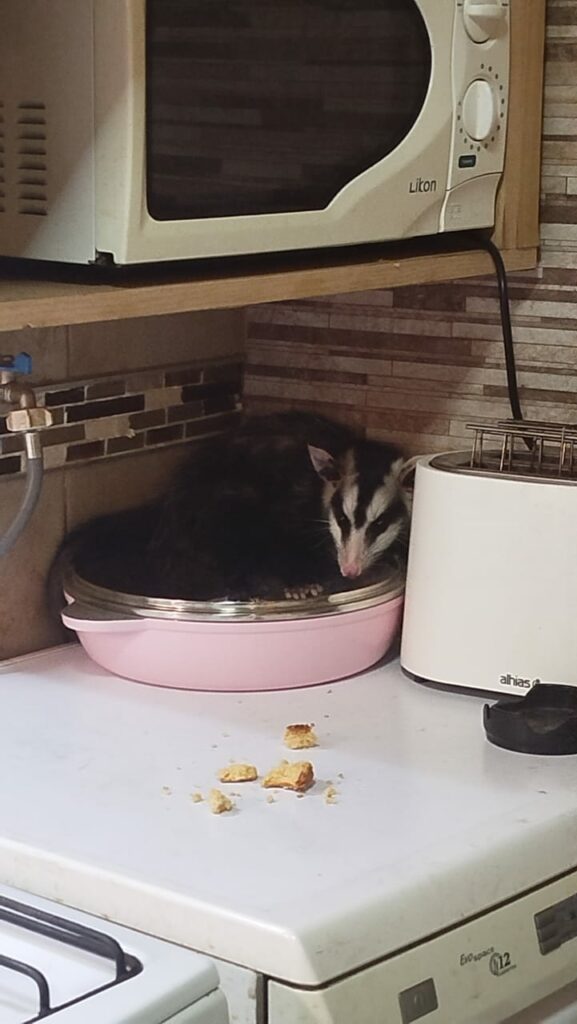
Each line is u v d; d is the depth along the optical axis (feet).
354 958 2.89
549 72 4.61
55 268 3.58
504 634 4.16
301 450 5.26
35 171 3.46
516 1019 3.38
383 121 4.04
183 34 3.40
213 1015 2.79
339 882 3.03
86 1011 2.62
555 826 3.40
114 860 3.14
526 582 4.10
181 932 2.96
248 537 5.00
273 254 4.04
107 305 3.34
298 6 3.70
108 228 3.37
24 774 3.66
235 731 3.99
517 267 4.66
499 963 3.20
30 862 3.21
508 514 4.09
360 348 5.16
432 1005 3.02
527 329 4.79
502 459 4.33
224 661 4.26
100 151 3.34
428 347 5.01
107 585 4.56
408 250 4.43
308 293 3.89
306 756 3.81
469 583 4.18
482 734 3.98
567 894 3.42
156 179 3.40
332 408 5.27
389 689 4.36
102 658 4.44
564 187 4.65
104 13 3.25
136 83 3.26
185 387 5.15
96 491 4.86
